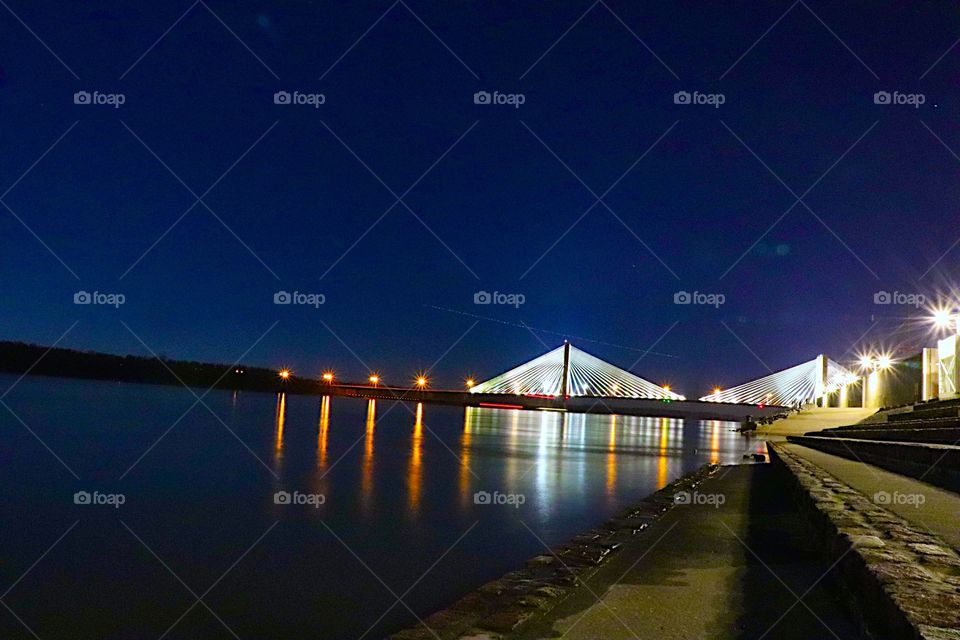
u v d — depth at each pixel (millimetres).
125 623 7418
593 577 6605
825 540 6449
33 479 18078
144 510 14023
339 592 8523
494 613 5434
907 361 40656
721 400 90750
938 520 6113
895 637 3535
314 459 25484
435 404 140000
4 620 7434
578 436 51125
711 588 6109
